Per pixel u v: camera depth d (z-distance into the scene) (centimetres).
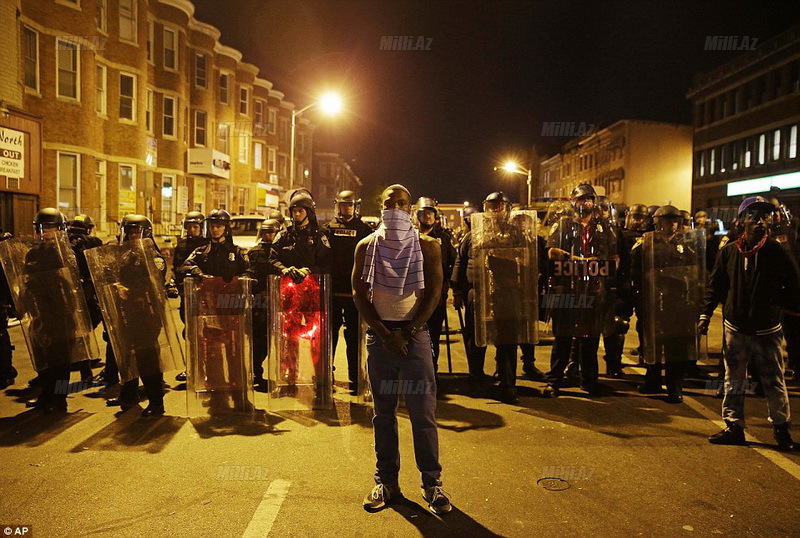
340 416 616
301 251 692
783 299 523
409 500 421
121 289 600
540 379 786
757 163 3525
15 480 449
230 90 3578
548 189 7550
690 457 502
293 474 463
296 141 5081
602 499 421
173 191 2848
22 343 1016
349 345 722
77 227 786
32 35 1827
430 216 714
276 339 629
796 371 770
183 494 426
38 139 1708
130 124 2400
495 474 465
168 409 643
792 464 487
